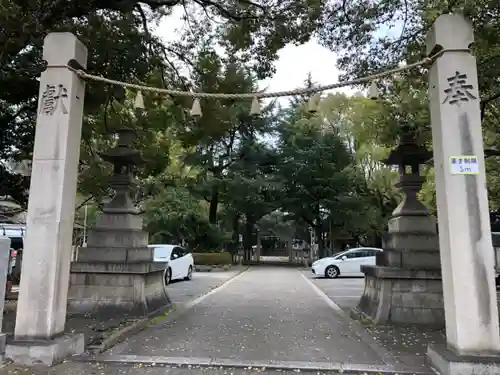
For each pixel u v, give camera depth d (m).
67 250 5.07
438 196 4.70
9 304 9.06
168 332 6.62
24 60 7.88
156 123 10.41
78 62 5.22
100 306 7.87
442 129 4.59
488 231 4.36
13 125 9.71
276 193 28.61
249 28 8.90
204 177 26.80
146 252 8.88
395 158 8.15
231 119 9.97
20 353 4.54
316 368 4.67
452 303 4.36
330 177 27.14
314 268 19.41
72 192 5.17
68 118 5.04
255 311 8.91
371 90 5.07
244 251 34.72
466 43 4.69
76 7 7.07
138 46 8.46
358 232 28.03
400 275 7.15
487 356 4.14
